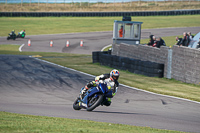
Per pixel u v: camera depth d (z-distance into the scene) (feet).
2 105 105.60
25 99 121.39
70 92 141.79
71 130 61.11
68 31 591.37
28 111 95.81
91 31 589.73
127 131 64.08
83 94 96.07
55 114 91.86
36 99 122.31
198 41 244.83
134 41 309.63
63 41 474.90
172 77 204.13
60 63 267.80
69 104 114.42
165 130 71.15
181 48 193.47
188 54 186.91
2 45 426.51
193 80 183.11
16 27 631.15
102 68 246.06
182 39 244.42
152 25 651.66
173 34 521.65
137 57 253.03
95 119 85.35
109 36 527.40
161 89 159.74
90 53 376.07
